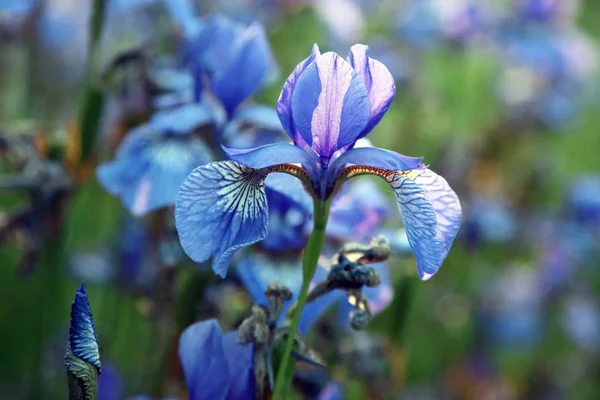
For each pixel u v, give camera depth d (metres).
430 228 0.32
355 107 0.32
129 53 0.46
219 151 0.43
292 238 0.40
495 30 0.85
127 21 0.68
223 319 0.46
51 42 0.68
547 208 0.88
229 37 0.43
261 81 0.42
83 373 0.31
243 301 0.45
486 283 0.79
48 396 0.56
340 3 0.75
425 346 0.75
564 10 0.84
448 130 0.82
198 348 0.35
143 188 0.41
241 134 0.43
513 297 0.80
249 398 0.35
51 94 0.70
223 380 0.35
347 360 0.47
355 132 0.33
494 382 0.73
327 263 0.40
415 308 0.73
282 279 0.40
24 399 0.63
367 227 0.40
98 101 0.46
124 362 0.61
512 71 0.92
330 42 0.75
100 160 0.54
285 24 0.77
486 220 0.70
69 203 0.49
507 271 0.83
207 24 0.44
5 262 0.67
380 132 0.78
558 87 0.86
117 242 0.57
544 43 0.83
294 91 0.32
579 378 0.82
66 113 0.70
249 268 0.40
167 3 0.46
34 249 0.47
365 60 0.33
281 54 0.77
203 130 0.43
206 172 0.32
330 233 0.40
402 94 0.77
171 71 0.48
